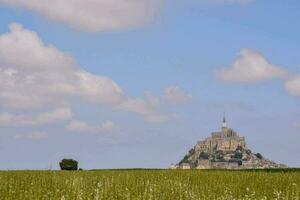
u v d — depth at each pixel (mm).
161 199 25859
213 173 38656
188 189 28891
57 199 24281
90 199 25562
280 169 53281
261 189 30406
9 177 32781
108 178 31969
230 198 25984
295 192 28141
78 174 36406
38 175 34531
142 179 32906
